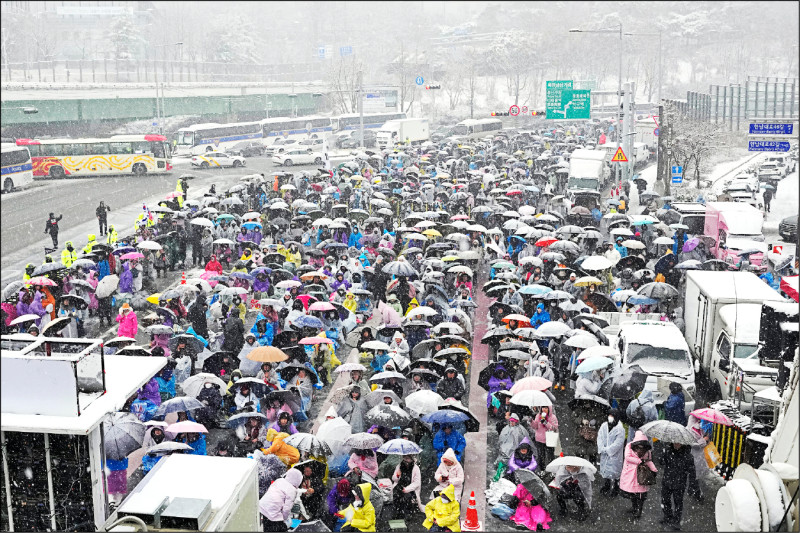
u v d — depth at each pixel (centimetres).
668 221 4422
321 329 2431
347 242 3969
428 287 2741
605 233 4841
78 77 11238
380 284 3183
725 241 3772
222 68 12750
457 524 1591
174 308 2688
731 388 2148
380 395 1873
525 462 1742
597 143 10225
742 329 2212
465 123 11206
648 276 3153
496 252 3522
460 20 13425
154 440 1716
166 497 1064
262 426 1792
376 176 6294
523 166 6806
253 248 3528
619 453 1733
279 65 13662
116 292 3225
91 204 6103
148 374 1627
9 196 6550
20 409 1407
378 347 2228
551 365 2325
